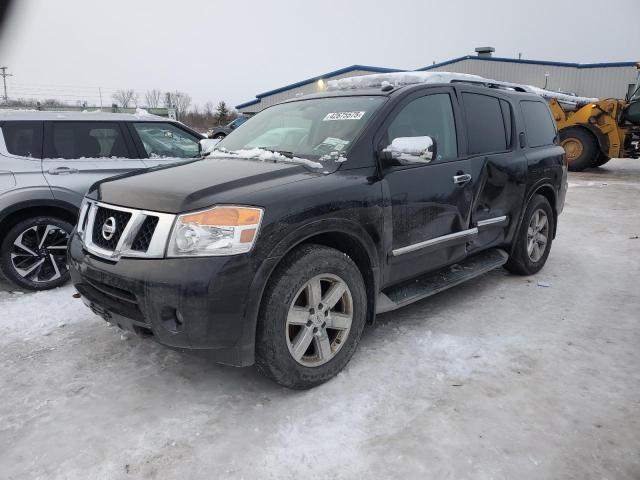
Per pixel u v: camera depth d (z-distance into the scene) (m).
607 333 3.74
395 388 2.98
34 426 2.65
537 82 34.41
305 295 2.91
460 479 2.26
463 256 4.06
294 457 2.41
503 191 4.38
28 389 3.01
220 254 2.56
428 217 3.61
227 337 2.61
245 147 3.87
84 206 3.25
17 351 3.48
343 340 3.08
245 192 2.74
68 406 2.83
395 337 3.63
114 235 2.83
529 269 5.02
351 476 2.29
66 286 4.80
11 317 4.05
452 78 4.31
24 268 4.61
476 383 3.03
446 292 4.60
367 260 3.22
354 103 3.69
